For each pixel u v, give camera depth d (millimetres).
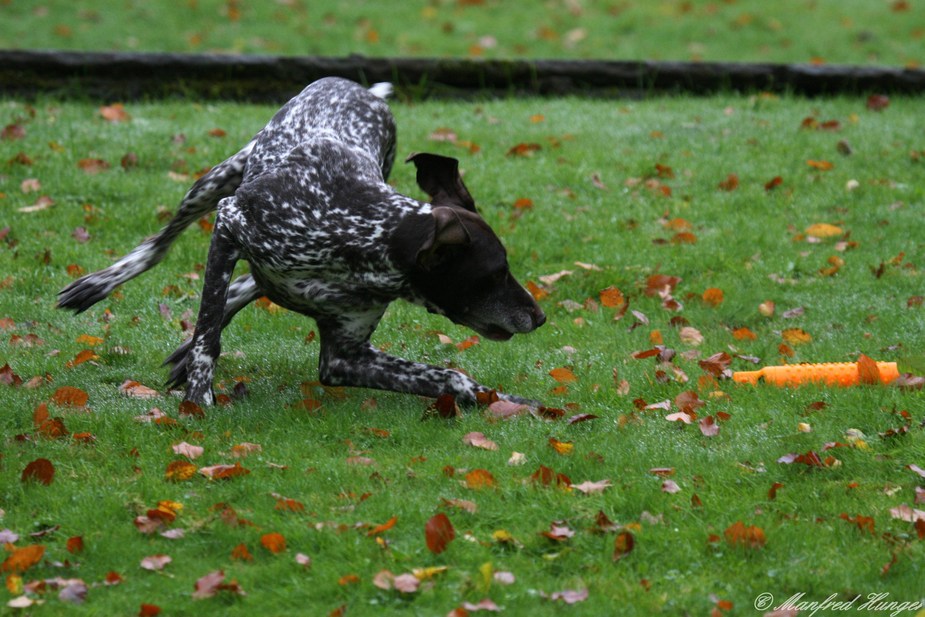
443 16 28859
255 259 9156
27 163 15039
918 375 9406
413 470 8125
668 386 9859
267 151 9883
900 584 6758
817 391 9688
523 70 20078
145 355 10555
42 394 9422
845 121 18484
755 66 20453
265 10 28219
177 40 25906
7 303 11594
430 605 6504
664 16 29250
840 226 14258
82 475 8008
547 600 6555
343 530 7238
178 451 8312
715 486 7941
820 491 7930
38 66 18594
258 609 6480
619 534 7172
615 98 20234
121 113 17281
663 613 6453
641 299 12344
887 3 30625
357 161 9477
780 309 12227
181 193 14609
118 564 6930
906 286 12578
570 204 14914
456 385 9508
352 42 26453
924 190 15273
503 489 7836
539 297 12289
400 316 11836
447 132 17078
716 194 15352
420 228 8938
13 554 6797
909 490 7902
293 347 10984
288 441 8703
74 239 13305
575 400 9695
